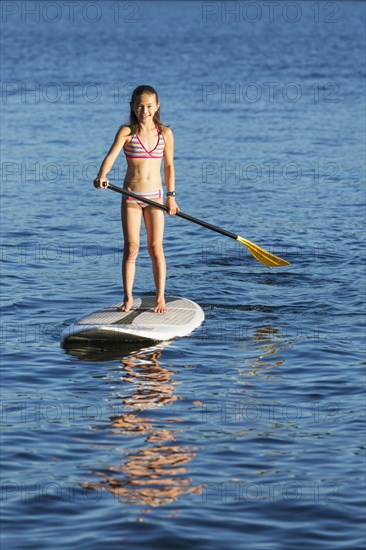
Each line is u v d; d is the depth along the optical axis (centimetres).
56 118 4766
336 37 11794
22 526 999
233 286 2009
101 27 14275
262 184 3228
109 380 1459
